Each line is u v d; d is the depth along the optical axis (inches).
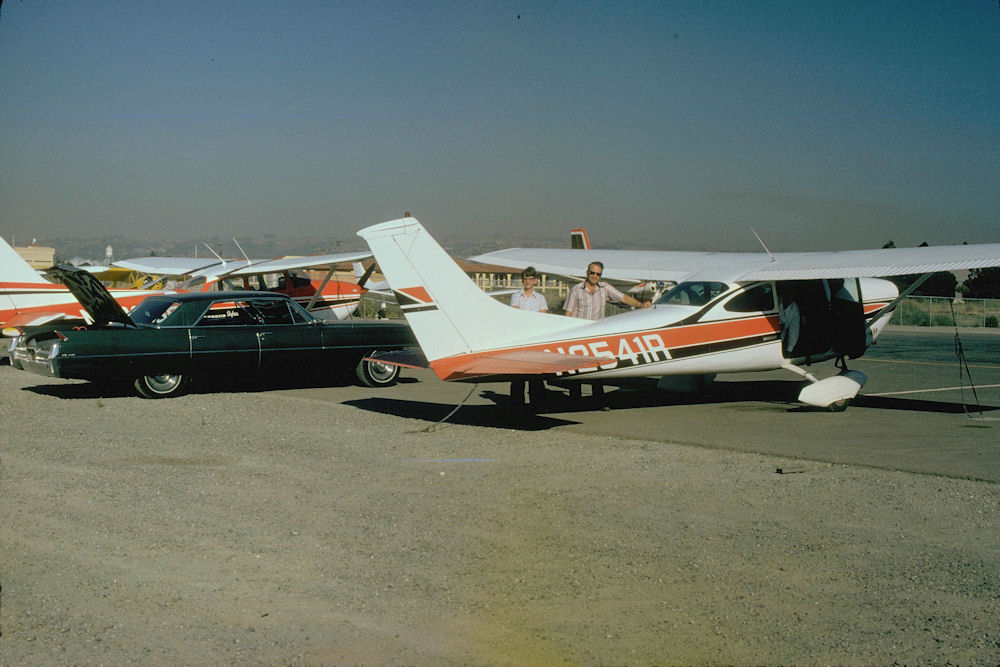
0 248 550.6
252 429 345.7
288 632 150.3
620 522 215.0
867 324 440.8
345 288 826.2
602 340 357.7
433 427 350.6
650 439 323.9
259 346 445.1
